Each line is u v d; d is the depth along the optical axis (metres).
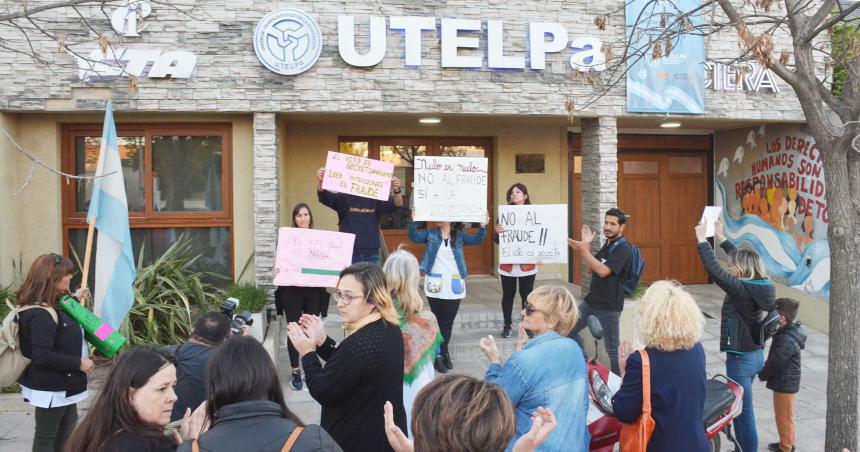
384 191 7.18
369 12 8.27
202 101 8.06
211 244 8.81
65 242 8.61
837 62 6.05
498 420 1.92
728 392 4.43
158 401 2.57
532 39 8.56
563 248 7.75
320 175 7.29
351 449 3.29
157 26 7.95
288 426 2.33
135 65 7.89
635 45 8.64
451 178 7.23
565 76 8.73
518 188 7.92
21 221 8.33
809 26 4.82
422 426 1.95
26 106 7.83
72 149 8.62
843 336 4.57
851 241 4.58
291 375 7.12
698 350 3.50
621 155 11.90
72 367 4.18
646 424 3.35
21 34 7.75
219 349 2.48
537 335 3.54
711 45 9.08
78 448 2.48
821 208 9.42
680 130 11.78
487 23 8.48
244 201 8.62
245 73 8.10
